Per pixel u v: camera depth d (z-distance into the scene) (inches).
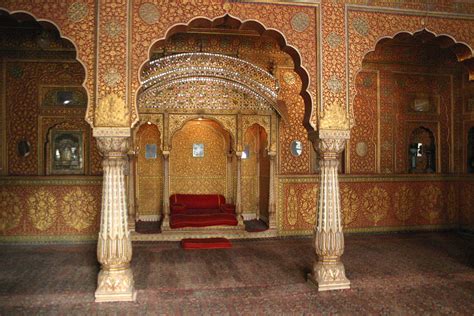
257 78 242.1
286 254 208.2
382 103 269.0
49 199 232.4
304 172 255.8
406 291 150.3
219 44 247.4
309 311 130.8
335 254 152.9
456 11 164.2
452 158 281.3
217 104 247.0
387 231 267.7
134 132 238.7
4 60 231.5
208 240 232.4
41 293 145.4
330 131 153.8
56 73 235.8
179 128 244.2
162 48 242.2
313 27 154.6
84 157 237.5
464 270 178.4
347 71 156.0
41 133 234.1
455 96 281.1
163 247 224.2
